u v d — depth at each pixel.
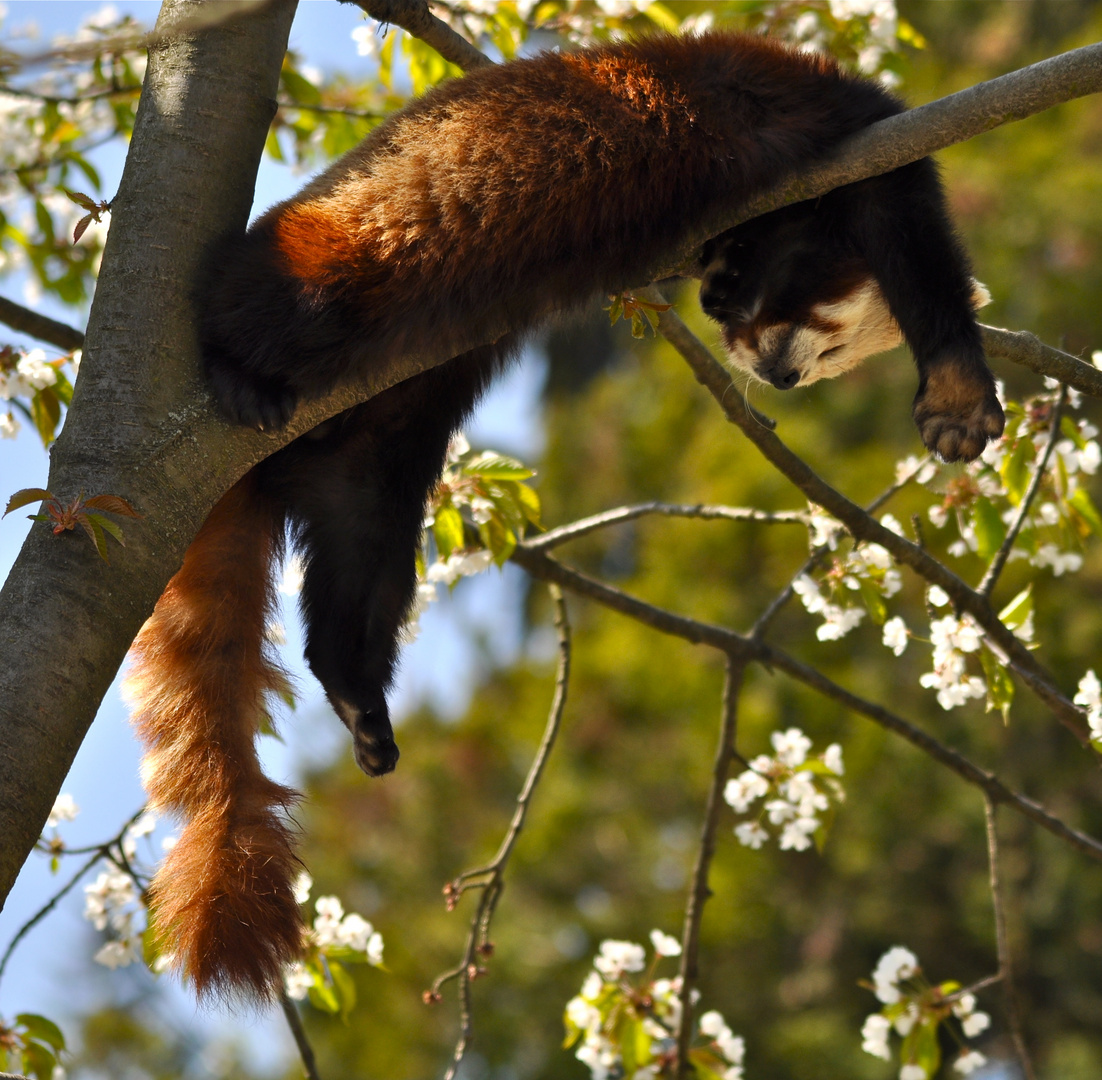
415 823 20.00
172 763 5.68
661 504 8.32
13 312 7.70
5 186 10.34
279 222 5.54
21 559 4.57
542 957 17.89
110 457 4.77
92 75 9.76
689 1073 8.12
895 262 6.32
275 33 5.50
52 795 4.34
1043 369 6.83
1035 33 22.00
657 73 5.82
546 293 5.66
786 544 18.08
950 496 8.23
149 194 5.15
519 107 5.71
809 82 5.92
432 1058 17.83
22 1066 6.79
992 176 19.20
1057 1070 17.11
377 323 5.40
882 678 18.00
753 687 17.95
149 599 4.68
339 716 6.82
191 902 5.18
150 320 5.00
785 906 18.12
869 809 17.70
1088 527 8.22
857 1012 17.70
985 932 17.58
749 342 6.93
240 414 5.05
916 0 23.28
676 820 18.70
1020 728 17.88
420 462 6.95
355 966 18.28
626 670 18.70
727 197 5.70
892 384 19.39
